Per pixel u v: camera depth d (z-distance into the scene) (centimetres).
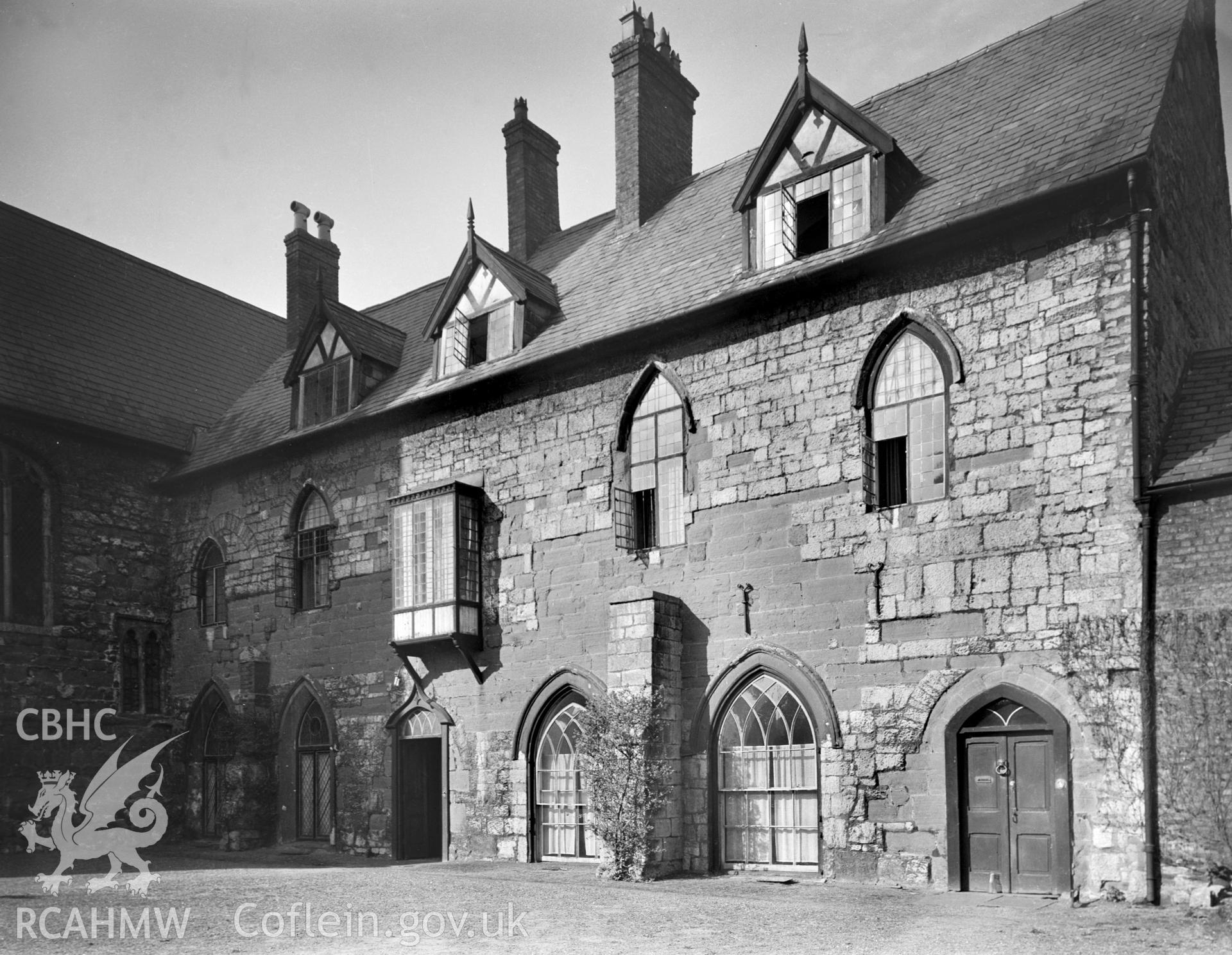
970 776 1245
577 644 1614
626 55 1991
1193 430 1207
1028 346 1262
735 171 1884
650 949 905
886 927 998
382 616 1877
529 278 1823
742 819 1428
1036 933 958
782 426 1451
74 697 2052
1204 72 1504
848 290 1416
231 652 2105
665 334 1569
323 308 2052
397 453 1908
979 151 1433
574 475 1662
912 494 1347
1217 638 1098
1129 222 1212
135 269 2516
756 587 1441
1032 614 1217
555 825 1625
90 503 2136
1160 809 1110
